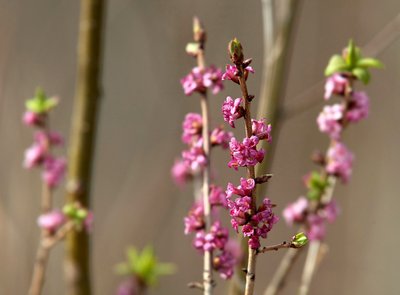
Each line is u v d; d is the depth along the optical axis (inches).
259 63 297.6
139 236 254.2
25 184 220.4
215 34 275.7
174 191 260.5
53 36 306.2
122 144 339.3
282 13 140.4
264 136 66.9
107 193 338.6
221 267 85.8
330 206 115.8
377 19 319.3
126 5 299.7
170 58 281.0
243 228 67.5
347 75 105.0
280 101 138.6
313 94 138.9
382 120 347.6
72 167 130.0
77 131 130.3
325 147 330.6
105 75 341.4
